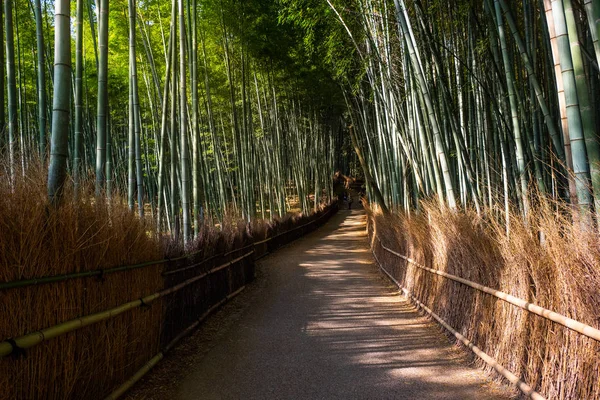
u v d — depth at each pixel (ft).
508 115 16.47
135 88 19.21
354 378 10.69
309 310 18.19
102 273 8.63
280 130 61.46
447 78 20.76
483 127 18.60
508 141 16.72
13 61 15.70
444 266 14.44
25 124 28.12
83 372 8.06
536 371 8.57
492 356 10.40
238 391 10.11
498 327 10.25
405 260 20.79
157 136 41.86
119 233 9.65
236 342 13.96
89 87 43.09
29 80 39.22
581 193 8.55
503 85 16.65
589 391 7.21
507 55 13.64
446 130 19.95
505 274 10.05
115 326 9.30
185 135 19.86
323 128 77.00
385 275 26.27
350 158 109.81
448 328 13.34
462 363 11.42
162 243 12.45
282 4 31.96
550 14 9.70
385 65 24.80
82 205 8.59
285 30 39.11
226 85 44.52
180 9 19.85
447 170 15.62
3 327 6.24
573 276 7.54
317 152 70.33
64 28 8.96
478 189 16.37
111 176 18.06
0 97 12.57
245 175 38.83
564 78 8.93
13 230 6.59
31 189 7.33
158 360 11.62
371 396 9.62
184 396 9.84
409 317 16.52
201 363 12.00
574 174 8.82
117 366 9.40
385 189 38.96
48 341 7.09
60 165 8.78
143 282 10.85
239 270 23.03
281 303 19.80
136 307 10.36
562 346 7.88
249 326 15.93
